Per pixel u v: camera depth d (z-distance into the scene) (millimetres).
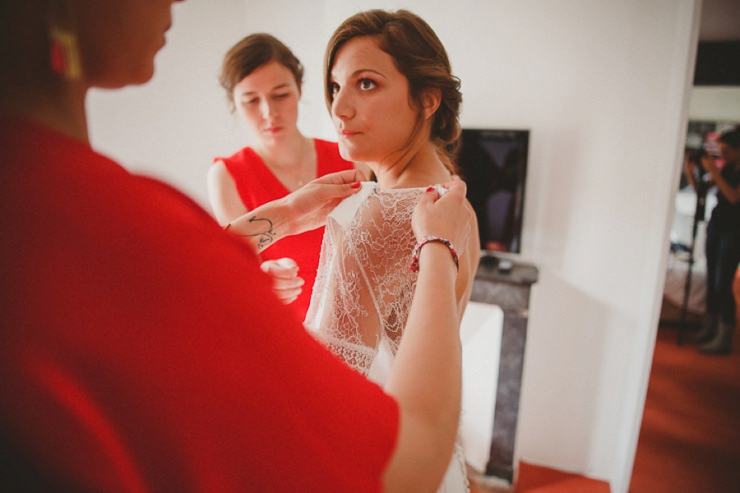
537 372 1952
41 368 167
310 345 231
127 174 213
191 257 197
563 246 1834
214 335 193
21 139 187
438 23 1802
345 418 220
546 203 1825
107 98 1232
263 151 1159
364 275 521
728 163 2799
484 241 1868
